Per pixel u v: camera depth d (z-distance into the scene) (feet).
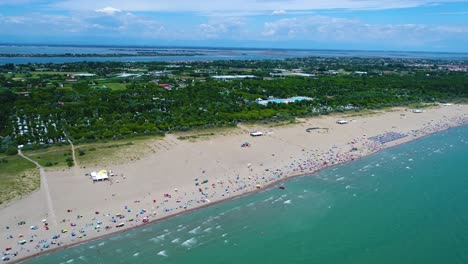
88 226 331.57
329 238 337.11
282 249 319.88
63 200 370.53
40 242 306.96
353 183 451.12
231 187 422.41
